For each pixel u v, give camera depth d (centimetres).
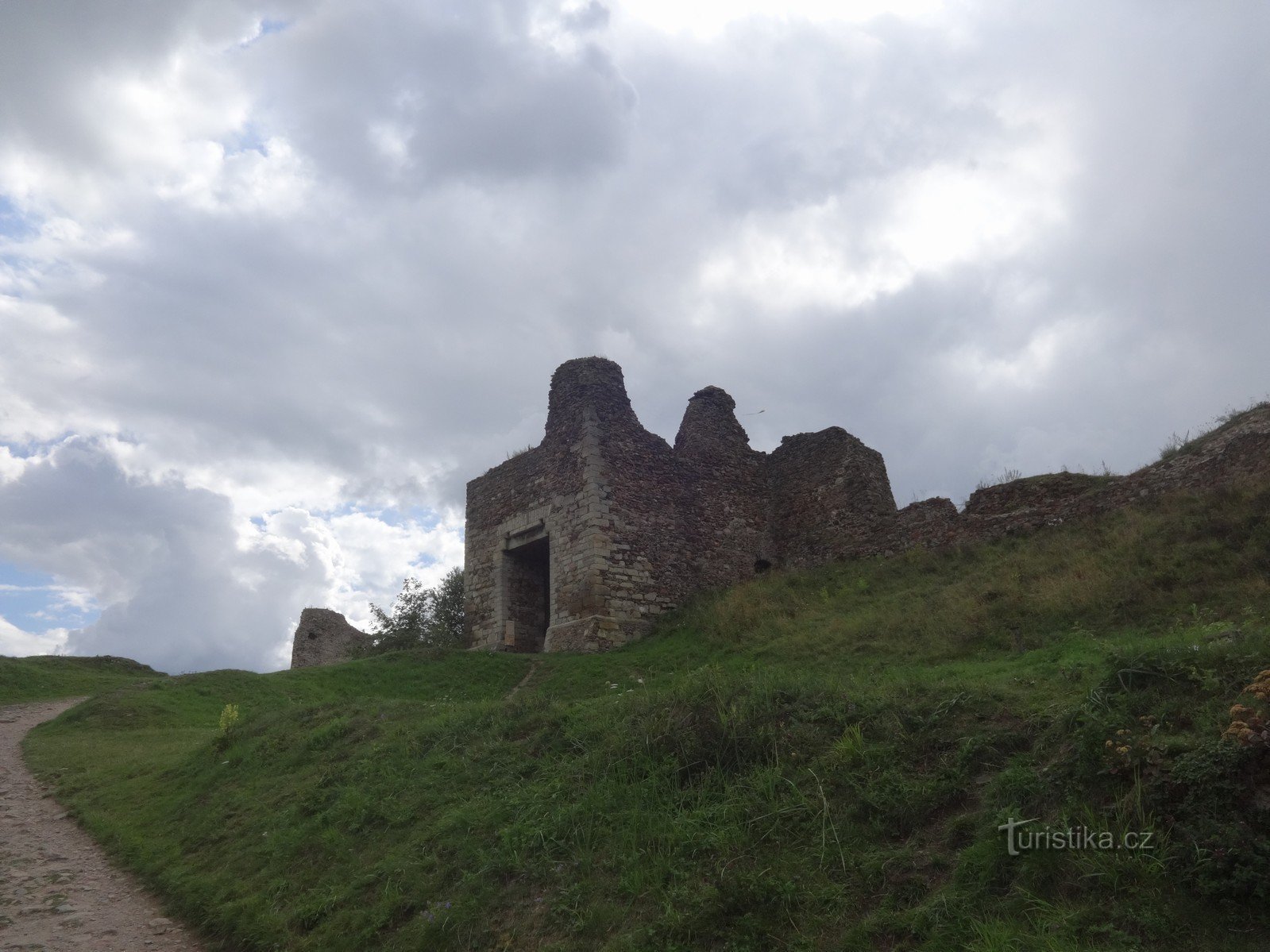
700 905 548
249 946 713
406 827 823
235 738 1307
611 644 1967
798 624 1620
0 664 2614
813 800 623
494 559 2352
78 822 1166
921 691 744
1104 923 436
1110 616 1119
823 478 2295
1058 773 543
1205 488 1397
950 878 509
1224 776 470
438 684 1831
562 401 2259
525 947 588
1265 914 409
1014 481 1808
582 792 750
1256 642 593
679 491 2244
